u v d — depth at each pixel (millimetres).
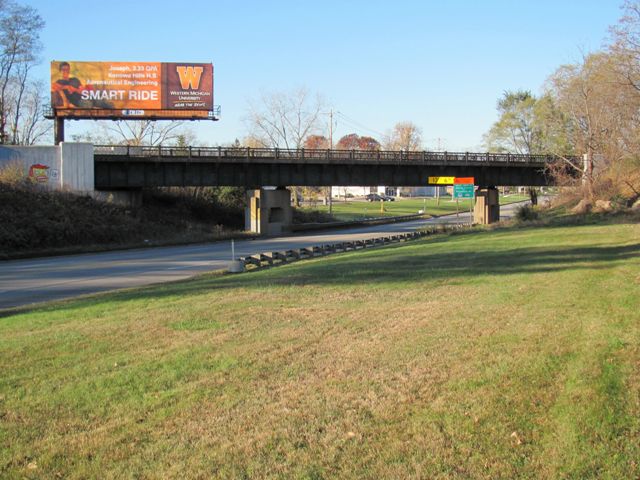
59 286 20266
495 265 19578
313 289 15445
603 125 51812
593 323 9781
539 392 6594
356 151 53031
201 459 5430
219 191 63531
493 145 82375
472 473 4945
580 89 54031
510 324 10141
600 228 35000
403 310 12000
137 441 5891
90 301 15344
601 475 4816
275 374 7840
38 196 39406
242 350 9133
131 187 48844
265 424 6156
